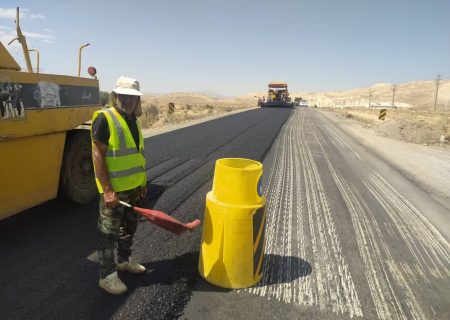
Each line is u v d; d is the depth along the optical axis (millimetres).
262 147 12250
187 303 3408
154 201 6051
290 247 4750
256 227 3654
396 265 4465
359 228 5574
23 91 4262
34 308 3191
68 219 5121
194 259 4234
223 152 10789
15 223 4914
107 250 3391
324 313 3416
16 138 4250
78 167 5527
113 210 3346
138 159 3496
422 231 5656
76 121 5234
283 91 49281
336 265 4355
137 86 3348
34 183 4645
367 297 3732
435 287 4016
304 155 11523
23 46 4754
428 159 12633
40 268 3834
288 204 6445
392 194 7676
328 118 33469
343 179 8648
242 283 3689
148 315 3191
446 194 8055
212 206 3660
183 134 14391
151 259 4156
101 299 3369
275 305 3479
